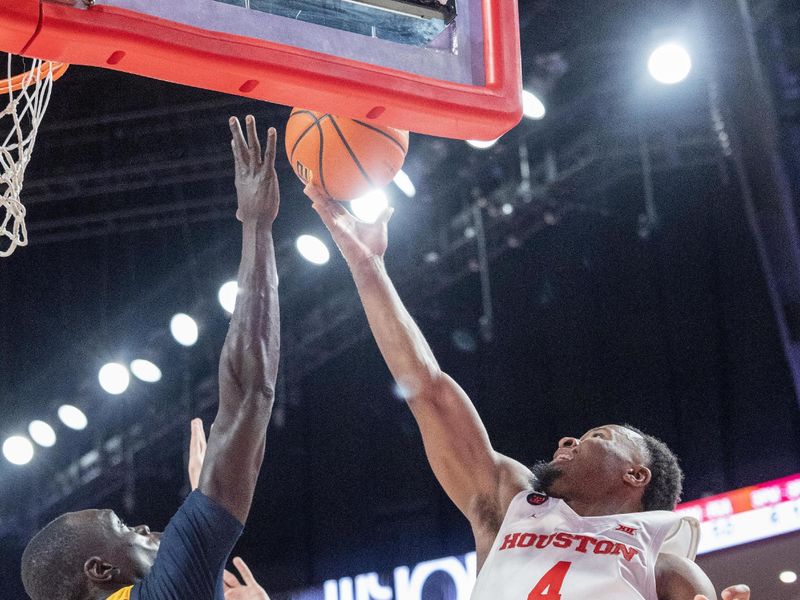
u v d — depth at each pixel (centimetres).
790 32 676
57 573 252
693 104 774
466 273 861
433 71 280
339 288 919
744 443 842
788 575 622
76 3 242
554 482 290
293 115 323
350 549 912
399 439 927
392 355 309
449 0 284
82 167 878
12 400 938
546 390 895
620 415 876
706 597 241
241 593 320
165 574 220
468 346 918
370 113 277
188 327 836
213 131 878
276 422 916
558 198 820
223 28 257
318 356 925
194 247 940
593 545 266
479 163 818
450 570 858
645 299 888
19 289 950
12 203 295
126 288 944
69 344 940
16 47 244
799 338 616
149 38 247
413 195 795
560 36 808
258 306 244
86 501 935
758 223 605
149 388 927
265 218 255
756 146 593
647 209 895
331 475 931
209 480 226
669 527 275
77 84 870
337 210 323
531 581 263
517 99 285
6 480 932
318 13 270
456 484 302
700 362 867
